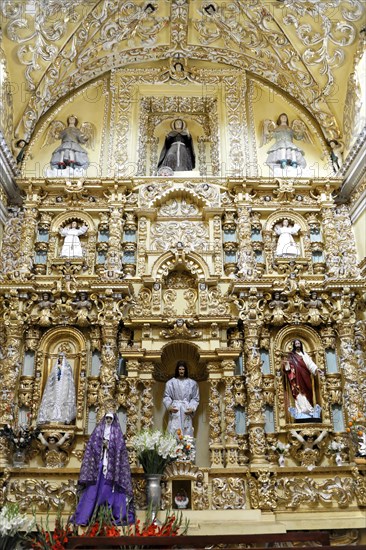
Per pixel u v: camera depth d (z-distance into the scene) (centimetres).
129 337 979
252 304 966
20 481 866
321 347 973
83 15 1064
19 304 955
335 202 1105
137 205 1069
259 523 793
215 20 1130
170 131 1194
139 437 852
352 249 1060
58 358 941
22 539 688
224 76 1191
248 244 1030
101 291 966
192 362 999
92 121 1164
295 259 1034
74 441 912
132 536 579
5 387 903
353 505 870
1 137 977
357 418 894
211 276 1000
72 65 1131
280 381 952
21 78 1085
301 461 905
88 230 1059
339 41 1074
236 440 910
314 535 589
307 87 1150
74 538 577
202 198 1066
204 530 768
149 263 1022
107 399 901
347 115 1115
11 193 1078
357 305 1002
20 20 1014
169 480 861
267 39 1131
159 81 1182
